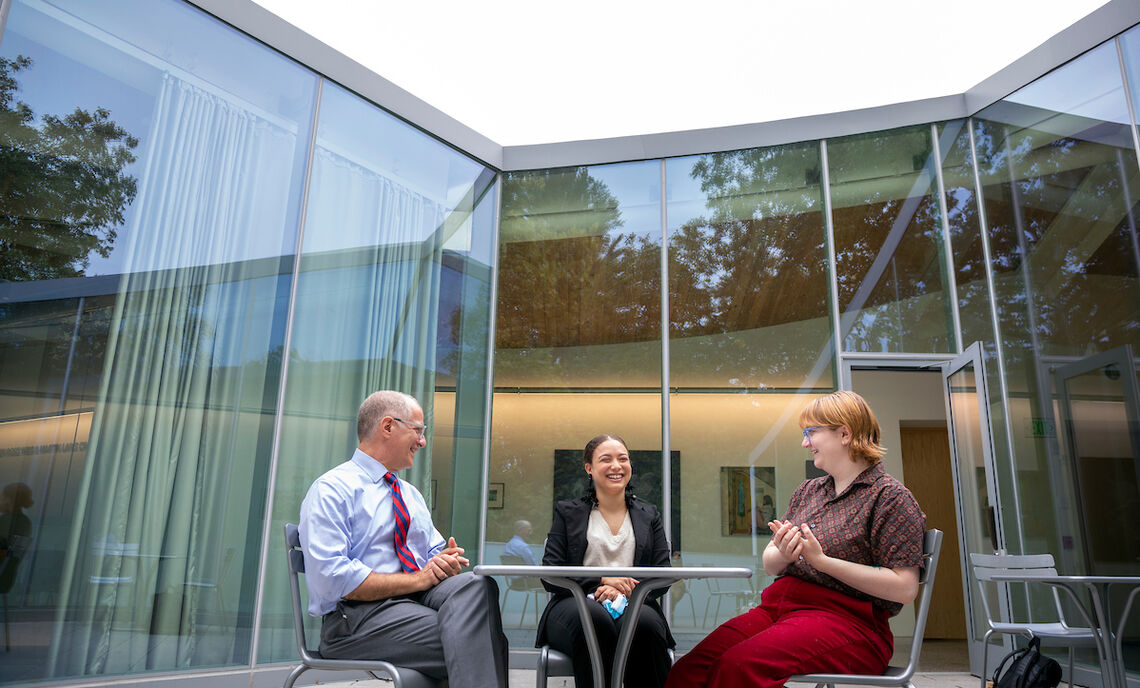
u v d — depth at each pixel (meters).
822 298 5.59
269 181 4.54
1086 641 3.38
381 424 2.43
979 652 5.05
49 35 3.64
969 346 5.36
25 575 3.26
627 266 5.93
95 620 3.46
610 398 5.67
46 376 3.44
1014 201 5.34
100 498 3.55
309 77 4.88
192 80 4.23
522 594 5.38
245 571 4.08
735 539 5.26
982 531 5.05
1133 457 4.34
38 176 3.53
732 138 6.00
